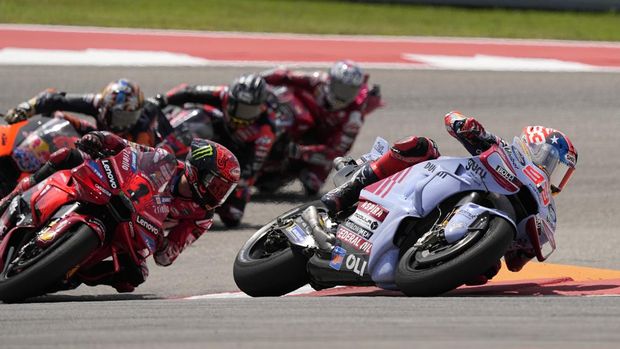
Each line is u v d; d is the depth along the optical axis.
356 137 46.47
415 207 22.12
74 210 22.58
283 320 17.45
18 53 54.88
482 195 22.17
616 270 29.28
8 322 17.98
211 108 37.97
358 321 17.30
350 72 42.44
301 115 42.75
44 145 28.92
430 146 23.03
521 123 50.97
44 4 70.12
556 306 19.44
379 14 75.25
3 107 47.12
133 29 63.00
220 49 59.91
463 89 55.72
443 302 19.97
